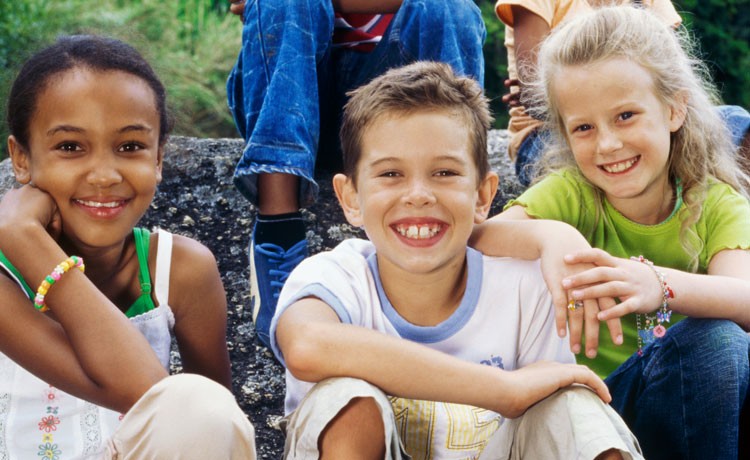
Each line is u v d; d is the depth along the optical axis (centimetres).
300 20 260
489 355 190
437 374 165
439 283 187
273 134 249
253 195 252
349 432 159
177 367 253
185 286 200
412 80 185
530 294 193
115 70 185
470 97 189
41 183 185
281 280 243
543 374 171
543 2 296
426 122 181
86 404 188
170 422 151
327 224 292
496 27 731
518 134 303
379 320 189
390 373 164
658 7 311
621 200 228
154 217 295
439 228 183
